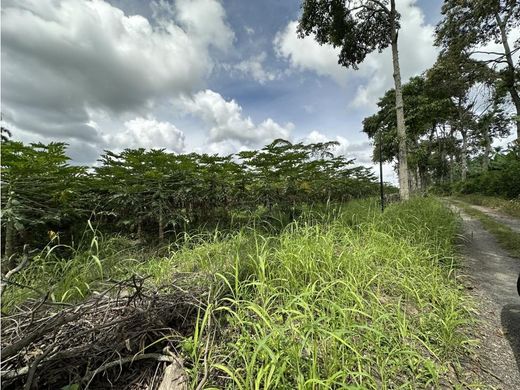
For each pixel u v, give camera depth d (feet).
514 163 50.26
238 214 19.57
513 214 33.22
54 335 4.56
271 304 6.22
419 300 7.54
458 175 124.16
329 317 5.26
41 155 12.28
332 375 4.21
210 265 8.56
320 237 10.33
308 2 38.45
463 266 13.48
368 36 43.37
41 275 7.99
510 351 6.72
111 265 9.29
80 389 4.51
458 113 78.69
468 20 39.47
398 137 36.24
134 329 5.30
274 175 19.89
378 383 5.13
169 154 16.48
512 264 14.14
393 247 11.18
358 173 46.68
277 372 4.25
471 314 8.46
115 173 16.49
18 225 10.66
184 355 5.01
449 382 5.47
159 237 15.72
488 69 43.55
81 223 16.43
